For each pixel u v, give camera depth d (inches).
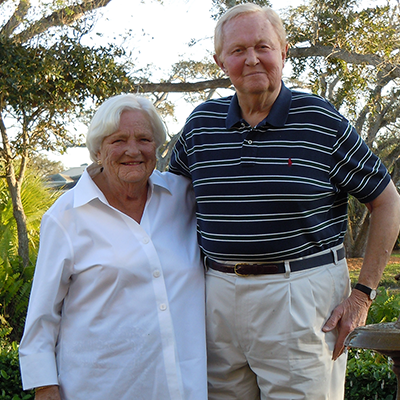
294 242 79.7
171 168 96.7
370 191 81.5
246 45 80.0
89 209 83.6
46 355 81.4
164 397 79.9
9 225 324.8
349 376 126.0
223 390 89.9
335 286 83.7
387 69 404.2
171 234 87.7
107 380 79.7
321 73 397.4
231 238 81.6
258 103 81.7
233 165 81.7
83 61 292.2
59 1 299.4
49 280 81.0
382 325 65.9
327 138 79.4
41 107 291.3
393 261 630.5
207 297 87.3
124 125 81.5
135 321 80.4
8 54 273.1
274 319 81.9
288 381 82.1
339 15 374.0
